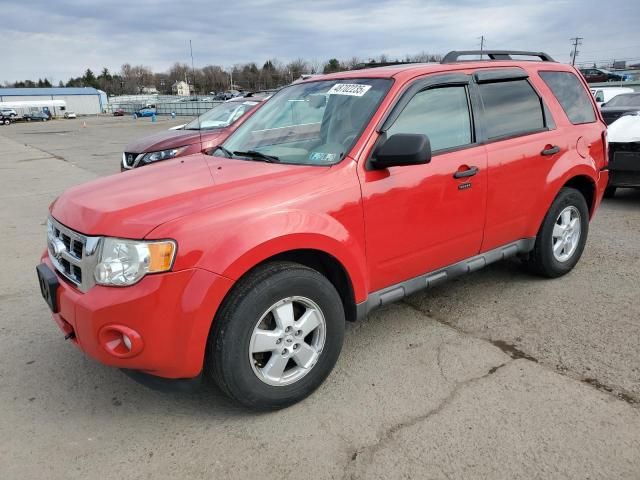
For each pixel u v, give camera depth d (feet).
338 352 10.11
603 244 18.70
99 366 11.34
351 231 9.95
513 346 11.62
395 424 9.09
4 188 35.96
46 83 471.62
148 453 8.60
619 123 25.14
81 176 41.27
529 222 13.71
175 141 26.05
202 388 10.44
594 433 8.66
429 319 13.09
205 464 8.30
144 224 8.27
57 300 9.20
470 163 11.81
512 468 7.97
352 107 11.14
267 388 9.21
